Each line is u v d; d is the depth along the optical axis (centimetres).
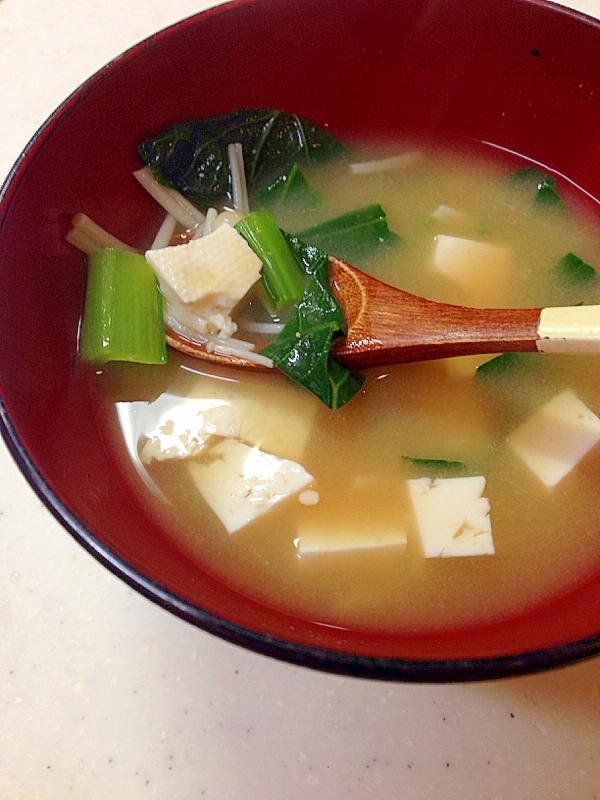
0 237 12
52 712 12
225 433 14
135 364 14
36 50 19
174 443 14
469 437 14
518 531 13
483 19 15
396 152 17
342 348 14
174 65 14
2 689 12
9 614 13
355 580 13
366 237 16
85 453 13
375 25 15
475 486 14
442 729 12
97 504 12
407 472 14
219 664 13
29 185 12
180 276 14
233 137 16
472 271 16
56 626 13
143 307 14
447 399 15
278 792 12
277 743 12
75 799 12
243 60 15
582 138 16
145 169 15
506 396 14
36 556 13
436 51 16
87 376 14
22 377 12
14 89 18
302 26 15
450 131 17
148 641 13
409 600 13
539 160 17
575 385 15
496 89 16
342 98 17
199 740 12
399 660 9
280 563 13
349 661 9
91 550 10
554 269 16
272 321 15
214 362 14
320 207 17
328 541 13
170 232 16
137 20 19
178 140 15
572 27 14
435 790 12
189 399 14
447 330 13
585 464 14
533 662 9
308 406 14
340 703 12
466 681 9
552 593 13
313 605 12
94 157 14
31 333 12
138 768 12
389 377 15
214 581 12
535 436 14
